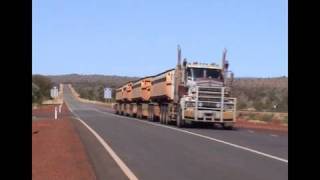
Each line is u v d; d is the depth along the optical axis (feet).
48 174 50.88
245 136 104.06
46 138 93.04
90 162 60.18
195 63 130.62
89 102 575.38
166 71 154.40
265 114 224.33
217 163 60.34
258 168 56.24
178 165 58.34
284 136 107.14
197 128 129.59
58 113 242.37
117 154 68.28
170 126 137.08
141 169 54.85
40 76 458.50
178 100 132.77
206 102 128.06
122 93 243.19
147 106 182.60
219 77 129.70
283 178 49.57
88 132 108.88
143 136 98.68
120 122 157.99
